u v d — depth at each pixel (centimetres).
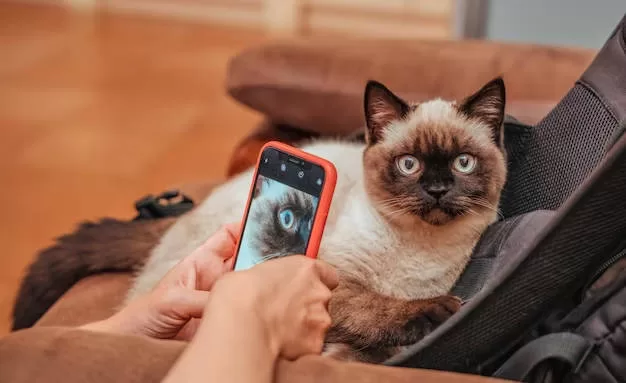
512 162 99
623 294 67
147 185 237
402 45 141
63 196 229
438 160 93
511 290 66
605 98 86
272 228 74
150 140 266
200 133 273
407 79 134
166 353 59
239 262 75
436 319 84
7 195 228
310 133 143
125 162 250
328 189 71
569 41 192
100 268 118
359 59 136
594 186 63
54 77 315
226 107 295
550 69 134
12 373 58
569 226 65
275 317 58
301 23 400
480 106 95
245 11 402
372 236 91
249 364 52
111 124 276
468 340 67
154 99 300
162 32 383
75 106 289
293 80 136
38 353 59
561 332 69
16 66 324
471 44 143
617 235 68
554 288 68
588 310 70
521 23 194
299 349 60
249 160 139
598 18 187
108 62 335
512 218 90
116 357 59
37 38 361
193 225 106
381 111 97
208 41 373
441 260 92
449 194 91
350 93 134
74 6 408
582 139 88
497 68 134
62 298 113
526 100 129
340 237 91
